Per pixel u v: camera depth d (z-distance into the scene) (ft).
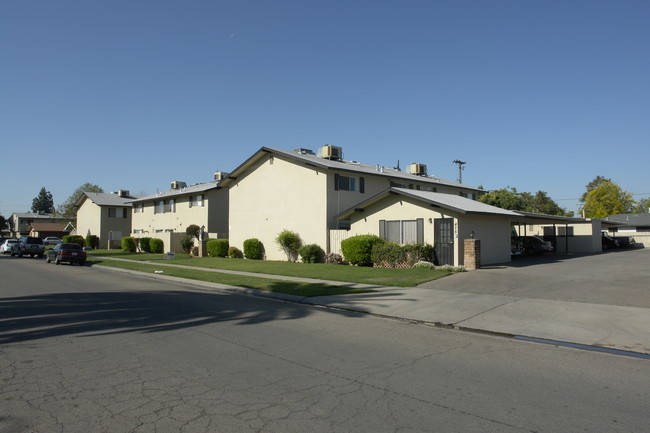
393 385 17.98
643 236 143.23
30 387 17.58
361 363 21.26
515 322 30.45
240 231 105.40
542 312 32.81
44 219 315.58
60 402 15.98
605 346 24.57
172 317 33.32
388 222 75.51
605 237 128.88
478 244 62.64
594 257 87.61
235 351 23.40
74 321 31.45
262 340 26.00
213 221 131.64
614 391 17.39
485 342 25.91
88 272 76.48
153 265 87.25
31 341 25.39
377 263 72.13
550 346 24.99
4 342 25.11
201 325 30.37
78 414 14.88
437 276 53.98
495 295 40.40
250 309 37.40
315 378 18.88
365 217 79.05
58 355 22.39
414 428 13.84
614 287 42.32
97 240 176.14
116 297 44.21
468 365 21.02
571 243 114.42
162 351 23.30
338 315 34.88
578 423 14.25
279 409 15.35
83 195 192.44
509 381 18.60
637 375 19.53
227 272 70.23
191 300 42.60
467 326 29.94
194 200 136.98
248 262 89.56
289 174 92.22
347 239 76.38
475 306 35.83
